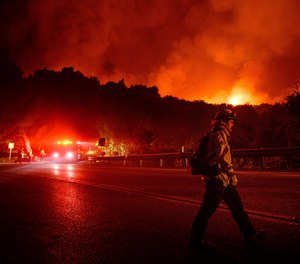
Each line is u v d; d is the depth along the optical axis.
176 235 4.93
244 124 31.34
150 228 5.36
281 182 10.39
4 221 6.02
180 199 7.93
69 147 36.44
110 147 34.56
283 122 23.09
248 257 3.94
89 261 3.95
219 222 5.56
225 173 4.33
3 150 42.22
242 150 16.53
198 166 4.38
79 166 23.02
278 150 15.05
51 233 5.19
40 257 4.13
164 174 14.88
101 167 21.25
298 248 4.21
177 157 19.98
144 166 22.00
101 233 5.12
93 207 7.19
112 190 9.72
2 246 4.59
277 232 4.90
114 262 3.89
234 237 4.72
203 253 4.11
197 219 4.29
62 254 4.21
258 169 15.48
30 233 5.21
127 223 5.71
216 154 4.29
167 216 6.19
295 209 6.41
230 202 4.50
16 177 14.43
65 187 10.59
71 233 5.16
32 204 7.69
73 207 7.24
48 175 15.05
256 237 4.37
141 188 10.04
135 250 4.29
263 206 6.75
